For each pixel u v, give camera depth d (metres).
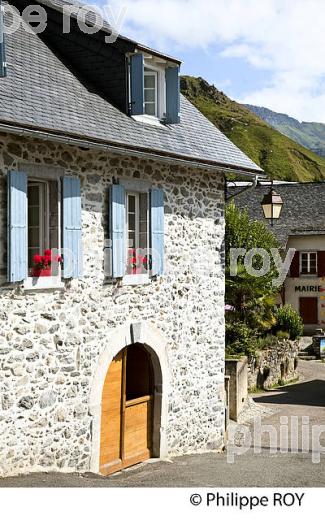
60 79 11.51
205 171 13.71
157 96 13.09
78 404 10.74
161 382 12.69
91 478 10.27
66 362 10.50
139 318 12.00
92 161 10.97
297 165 107.00
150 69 12.96
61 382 10.42
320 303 36.59
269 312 23.86
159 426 12.76
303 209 38.00
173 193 12.80
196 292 13.52
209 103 125.94
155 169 12.32
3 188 9.46
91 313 10.96
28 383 9.87
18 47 11.46
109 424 11.84
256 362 23.00
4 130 9.08
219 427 14.38
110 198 11.23
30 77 10.81
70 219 10.41
